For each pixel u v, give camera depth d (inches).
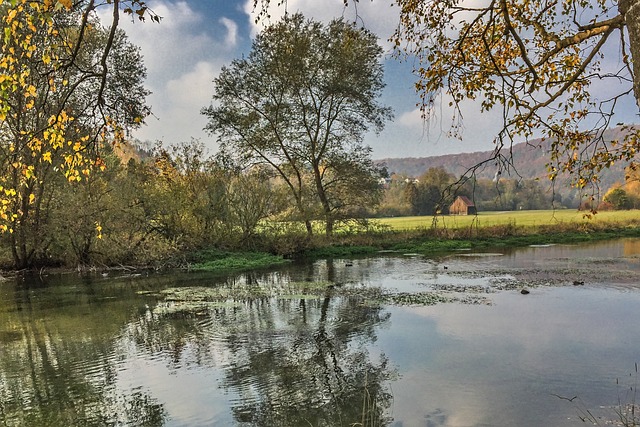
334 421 261.9
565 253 1091.3
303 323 476.7
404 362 352.2
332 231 1277.1
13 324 505.7
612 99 233.0
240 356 376.5
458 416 261.7
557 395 285.7
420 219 2345.0
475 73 249.1
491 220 1775.3
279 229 1125.7
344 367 346.0
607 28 190.9
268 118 1215.6
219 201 1035.9
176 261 957.8
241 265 950.4
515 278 746.8
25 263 920.9
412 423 255.9
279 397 295.7
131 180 958.4
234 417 270.2
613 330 427.5
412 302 570.6
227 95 1208.2
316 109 1234.6
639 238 1430.9
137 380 330.0
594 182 239.6
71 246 936.3
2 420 275.6
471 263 956.6
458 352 371.9
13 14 217.2
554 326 444.8
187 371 345.4
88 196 918.4
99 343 421.7
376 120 1250.6
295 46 1102.4
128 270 919.0
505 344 390.3
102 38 780.6
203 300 606.9
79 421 271.6
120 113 269.3
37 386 324.5
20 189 784.3
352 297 611.8
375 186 1259.2
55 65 236.8
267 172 1250.6
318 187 1270.9
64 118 253.0
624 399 277.6
